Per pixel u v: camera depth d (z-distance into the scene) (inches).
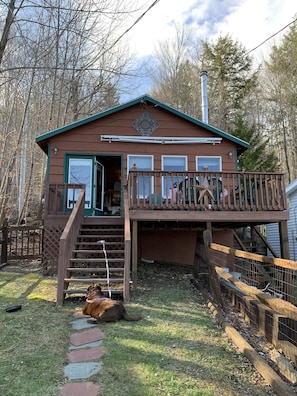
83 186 313.4
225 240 393.7
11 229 340.8
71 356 126.2
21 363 119.8
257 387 107.6
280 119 970.1
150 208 277.3
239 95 951.6
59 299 194.5
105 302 173.3
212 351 134.8
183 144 389.7
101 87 620.1
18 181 717.3
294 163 953.5
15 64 383.6
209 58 998.4
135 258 262.8
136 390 101.8
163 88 1026.7
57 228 293.7
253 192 302.8
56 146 371.6
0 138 533.3
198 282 263.9
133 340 142.9
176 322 170.1
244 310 188.4
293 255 506.3
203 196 285.9
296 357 120.9
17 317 171.0
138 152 382.6
